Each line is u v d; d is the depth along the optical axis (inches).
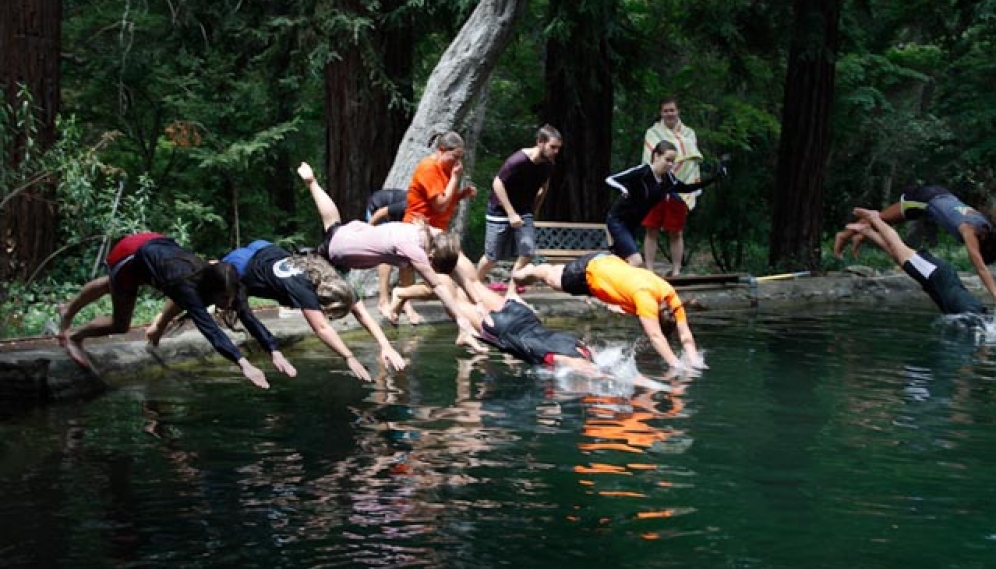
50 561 122.2
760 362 274.2
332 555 124.2
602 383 240.2
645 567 121.3
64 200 379.9
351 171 526.0
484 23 424.8
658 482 157.2
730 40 611.5
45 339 255.0
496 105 795.4
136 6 571.2
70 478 157.6
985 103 789.2
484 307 280.4
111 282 216.7
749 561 123.6
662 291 266.2
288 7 579.2
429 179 315.6
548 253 461.7
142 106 592.4
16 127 379.6
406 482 155.9
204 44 582.9
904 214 374.0
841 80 757.3
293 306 211.8
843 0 656.4
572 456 171.9
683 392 230.4
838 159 964.6
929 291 369.7
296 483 155.0
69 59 557.9
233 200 579.2
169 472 161.2
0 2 383.2
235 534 131.9
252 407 211.3
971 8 666.2
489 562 122.2
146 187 407.2
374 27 521.3
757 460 170.4
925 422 200.7
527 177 338.3
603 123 581.9
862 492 153.1
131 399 220.1
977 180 890.1
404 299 334.3
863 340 321.7
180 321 247.4
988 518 141.2
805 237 637.3
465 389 232.1
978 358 284.5
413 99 592.7
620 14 569.9
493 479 157.8
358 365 208.4
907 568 122.2
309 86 629.9
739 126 713.0
